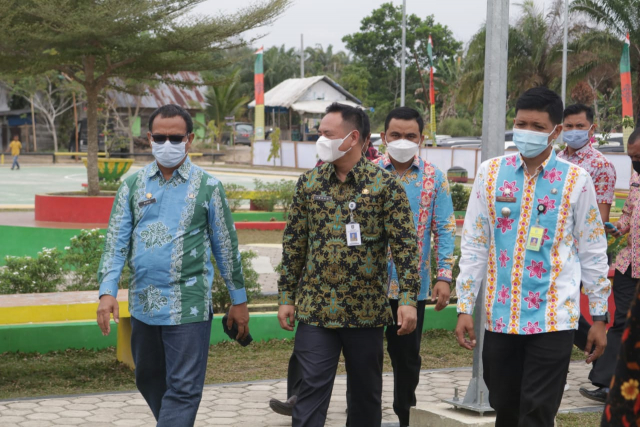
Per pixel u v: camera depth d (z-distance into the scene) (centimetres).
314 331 379
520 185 365
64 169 3884
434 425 471
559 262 360
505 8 465
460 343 376
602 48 3303
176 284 389
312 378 373
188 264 391
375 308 378
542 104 356
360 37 6500
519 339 366
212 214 400
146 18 1498
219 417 510
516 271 362
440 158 3167
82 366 630
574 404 550
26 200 2228
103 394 556
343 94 4897
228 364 652
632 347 156
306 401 373
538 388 356
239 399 553
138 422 495
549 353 354
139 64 1631
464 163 3073
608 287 365
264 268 1132
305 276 386
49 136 5019
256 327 725
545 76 3594
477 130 4728
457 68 4859
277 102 4681
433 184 479
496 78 466
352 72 6250
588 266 365
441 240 477
